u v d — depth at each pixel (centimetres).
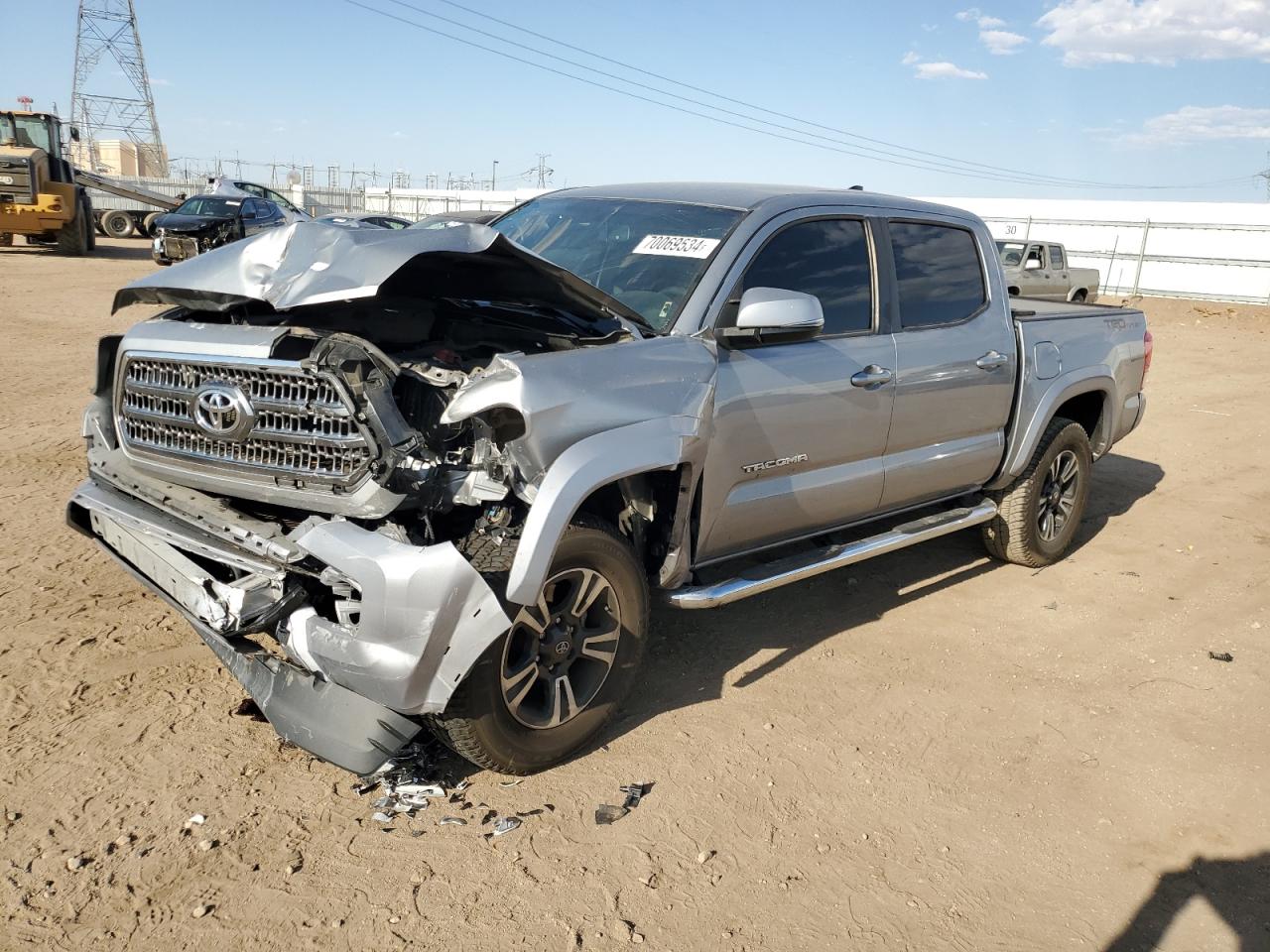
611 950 268
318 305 367
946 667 452
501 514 315
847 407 425
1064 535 591
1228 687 448
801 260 421
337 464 310
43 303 1484
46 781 319
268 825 306
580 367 326
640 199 454
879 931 284
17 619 425
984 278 516
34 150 2364
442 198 4709
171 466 349
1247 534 673
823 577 552
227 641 321
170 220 2192
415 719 339
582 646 347
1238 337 1955
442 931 269
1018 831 337
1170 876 319
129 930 261
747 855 312
